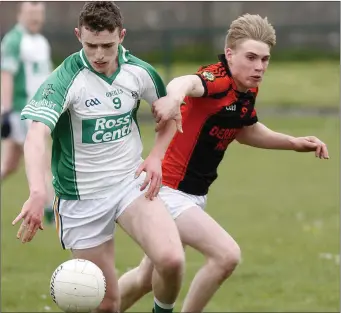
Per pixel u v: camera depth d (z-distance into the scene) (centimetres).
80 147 1309
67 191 1340
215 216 2694
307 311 1712
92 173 1321
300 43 7219
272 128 4725
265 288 1884
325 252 2220
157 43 6500
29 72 2673
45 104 1229
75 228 1356
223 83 1396
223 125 1424
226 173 3591
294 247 2272
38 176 1160
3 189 3216
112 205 1324
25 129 2658
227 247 1351
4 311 1702
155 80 1334
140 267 1522
